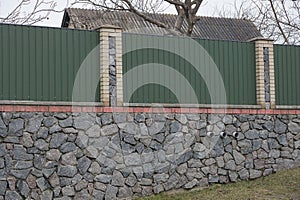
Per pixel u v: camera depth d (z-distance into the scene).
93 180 11.85
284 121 14.08
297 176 13.38
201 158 12.99
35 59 11.70
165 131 12.70
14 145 11.19
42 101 11.66
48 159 11.46
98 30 12.35
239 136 13.48
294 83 14.50
